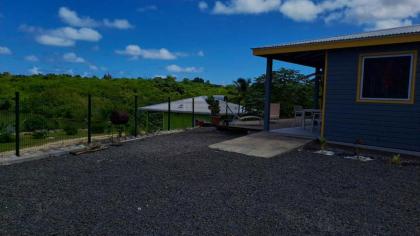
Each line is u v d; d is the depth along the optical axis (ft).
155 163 21.93
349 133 28.14
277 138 30.42
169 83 147.95
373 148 26.45
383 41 24.81
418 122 24.47
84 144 29.30
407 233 11.69
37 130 47.70
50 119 56.24
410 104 24.76
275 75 61.36
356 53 27.30
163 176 18.72
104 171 19.79
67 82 143.23
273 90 60.95
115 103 88.94
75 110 71.20
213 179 18.17
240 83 67.87
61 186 16.70
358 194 15.83
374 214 13.38
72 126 51.29
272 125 41.52
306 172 19.83
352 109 27.86
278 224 12.30
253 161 22.68
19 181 17.56
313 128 35.65
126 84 143.74
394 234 11.60
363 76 27.07
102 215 12.96
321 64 41.73
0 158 22.75
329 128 29.35
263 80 62.44
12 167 20.76
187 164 21.67
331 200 14.97
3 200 14.58
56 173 19.30
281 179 18.29
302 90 62.13
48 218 12.63
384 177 18.78
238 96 68.90
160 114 50.01
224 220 12.60
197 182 17.58
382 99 26.12
